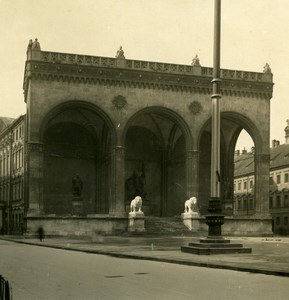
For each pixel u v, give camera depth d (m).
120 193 64.06
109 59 65.12
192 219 62.56
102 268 20.86
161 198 78.25
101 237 55.38
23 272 19.53
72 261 24.50
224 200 76.56
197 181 67.19
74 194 67.75
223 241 27.22
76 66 63.50
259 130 70.81
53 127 73.94
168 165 78.69
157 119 76.12
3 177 94.19
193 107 67.88
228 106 69.94
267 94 71.56
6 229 89.62
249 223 68.31
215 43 27.20
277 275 17.91
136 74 65.75
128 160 77.75
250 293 13.85
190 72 68.06
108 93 64.75
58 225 60.31
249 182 102.62
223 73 70.00
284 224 88.94
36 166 61.28
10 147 87.56
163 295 13.55
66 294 13.91
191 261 22.27
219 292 14.04
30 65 61.97
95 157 75.75
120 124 64.81
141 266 21.59
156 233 59.94
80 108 64.88
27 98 67.06
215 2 27.31
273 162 95.25
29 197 60.59
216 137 26.83
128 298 13.12
